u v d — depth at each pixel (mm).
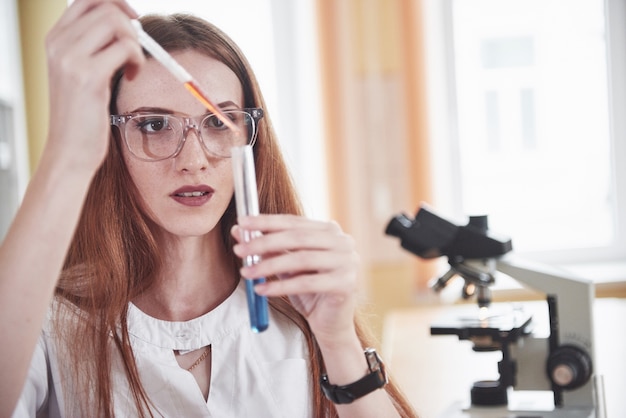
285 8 4453
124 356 1297
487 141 4492
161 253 1341
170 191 1196
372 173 4293
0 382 990
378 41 4273
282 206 1421
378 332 4297
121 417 1298
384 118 4277
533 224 4496
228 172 1219
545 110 4438
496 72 4449
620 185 4387
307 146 4352
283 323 1395
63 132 978
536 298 4121
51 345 1319
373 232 4312
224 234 1376
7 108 3861
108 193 1323
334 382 1213
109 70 962
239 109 1271
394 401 1405
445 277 1719
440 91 4418
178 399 1297
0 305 979
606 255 4410
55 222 991
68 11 985
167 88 1212
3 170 3789
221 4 4426
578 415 1558
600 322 2973
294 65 4445
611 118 4367
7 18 3867
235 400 1319
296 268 1029
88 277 1333
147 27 1253
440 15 4410
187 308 1353
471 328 1640
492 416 1582
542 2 4383
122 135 1215
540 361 1650
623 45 4328
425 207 1646
